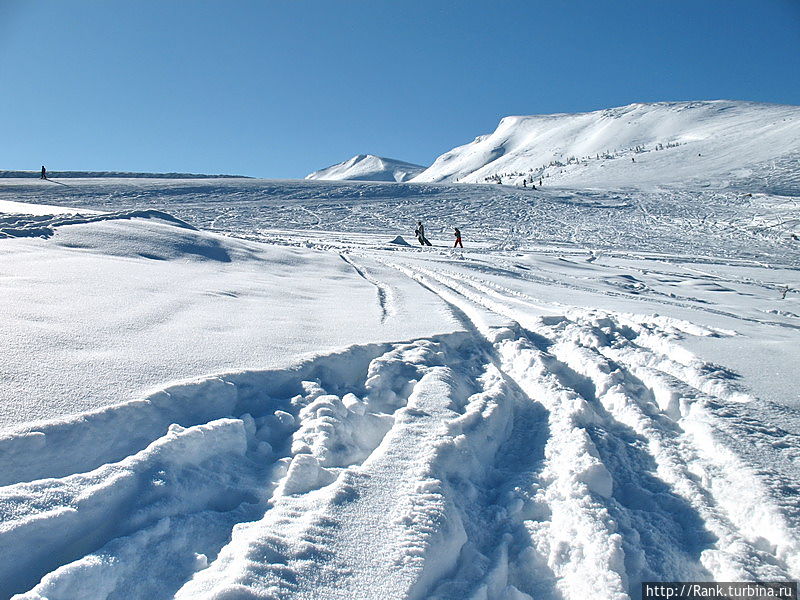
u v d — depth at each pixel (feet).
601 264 65.67
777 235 104.01
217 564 7.93
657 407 16.28
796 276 64.59
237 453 10.94
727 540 10.02
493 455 13.43
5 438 8.87
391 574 8.02
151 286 23.12
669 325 24.72
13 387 10.85
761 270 68.74
